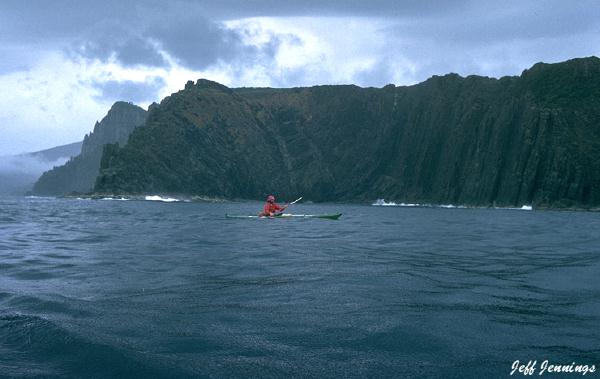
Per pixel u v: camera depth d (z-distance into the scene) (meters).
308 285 13.81
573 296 12.39
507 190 170.25
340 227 41.09
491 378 7.23
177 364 7.57
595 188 155.62
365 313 10.62
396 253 21.86
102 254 20.91
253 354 8.08
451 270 16.75
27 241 26.80
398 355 8.09
